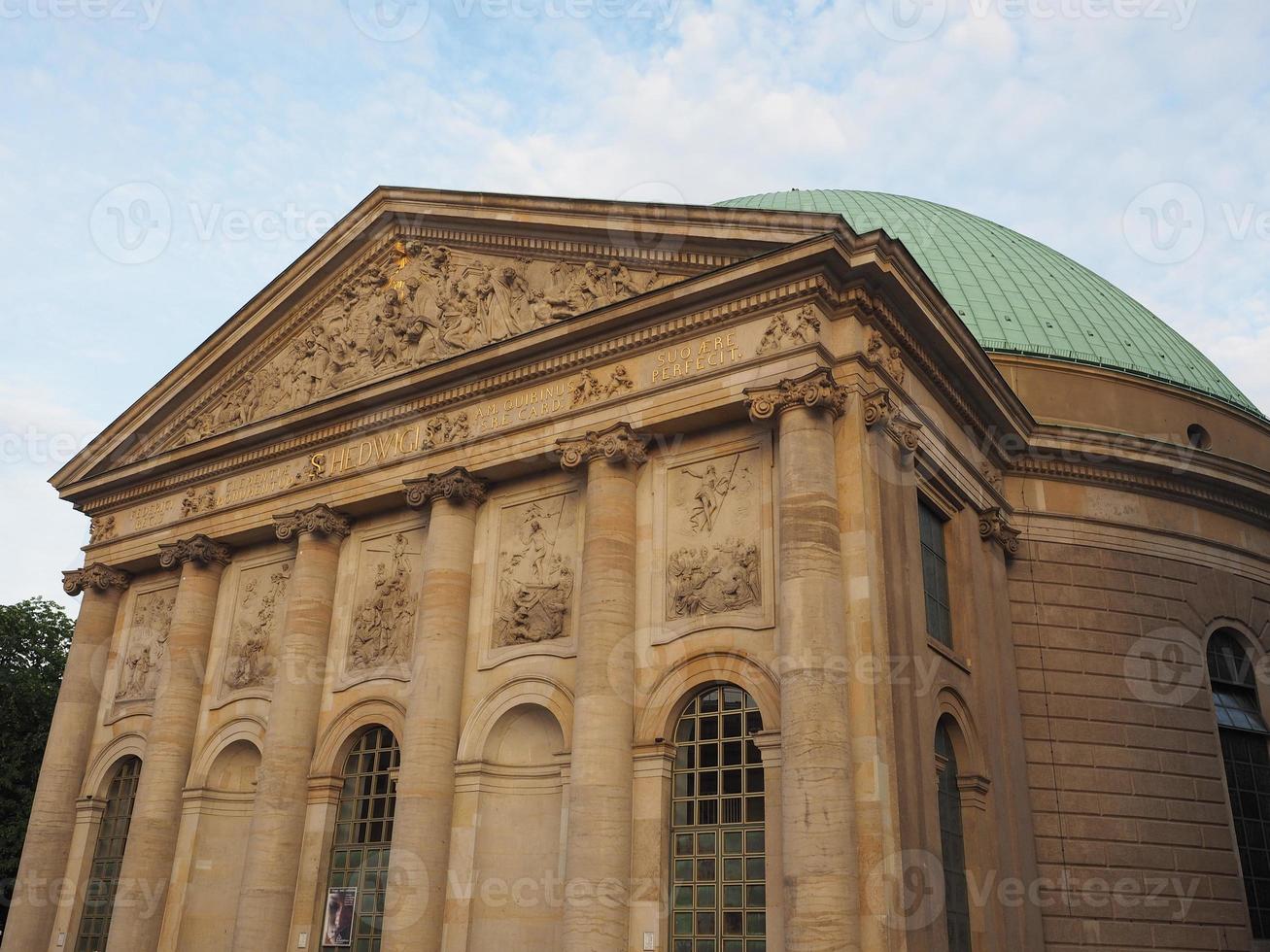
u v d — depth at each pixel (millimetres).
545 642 33875
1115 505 42000
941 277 48906
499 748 34312
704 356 32281
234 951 35312
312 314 44750
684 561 31688
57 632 68062
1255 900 39375
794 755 26453
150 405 48562
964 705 33000
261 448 43281
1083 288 52531
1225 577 43594
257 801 37156
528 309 37375
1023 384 43781
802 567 27922
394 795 36094
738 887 28297
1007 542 38812
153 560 46781
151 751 41812
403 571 38656
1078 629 39594
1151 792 38219
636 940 28641
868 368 30422
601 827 29094
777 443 30688
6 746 61875
